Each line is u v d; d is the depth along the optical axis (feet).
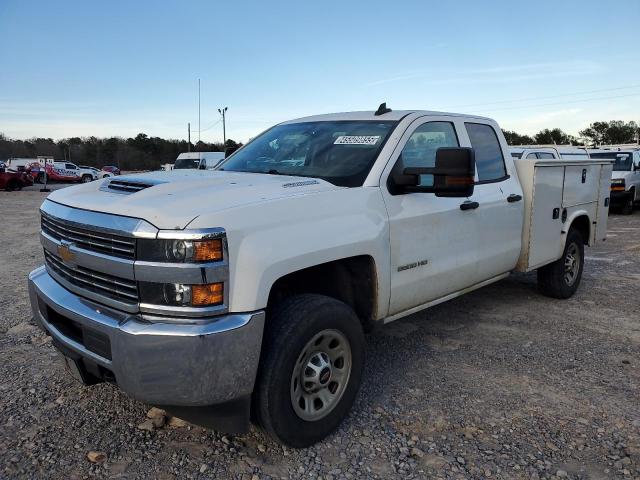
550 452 10.26
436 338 16.33
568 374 13.78
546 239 18.28
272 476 9.48
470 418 11.53
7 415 11.41
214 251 8.63
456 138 14.94
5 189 98.58
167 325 8.60
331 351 10.67
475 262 15.02
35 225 44.62
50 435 10.68
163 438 10.63
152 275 8.62
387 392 12.70
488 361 14.58
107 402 11.99
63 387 12.72
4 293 20.93
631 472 9.64
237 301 8.91
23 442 10.43
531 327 17.35
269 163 13.80
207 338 8.50
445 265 13.87
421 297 13.39
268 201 9.75
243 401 9.25
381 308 12.08
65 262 10.32
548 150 48.57
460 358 14.78
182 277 8.52
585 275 24.94
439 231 13.52
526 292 21.62
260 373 9.48
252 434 10.82
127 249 8.93
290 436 9.91
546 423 11.32
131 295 9.00
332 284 11.82
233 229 8.91
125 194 10.34
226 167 14.61
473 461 9.96
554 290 20.07
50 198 11.79
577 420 11.44
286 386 9.67
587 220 21.18
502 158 16.78
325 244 10.28
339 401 10.77
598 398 12.45
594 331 17.01
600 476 9.53
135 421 11.23
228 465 9.79
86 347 9.53
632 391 12.82
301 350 9.80
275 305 10.20
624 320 18.11
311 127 14.74
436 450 10.32
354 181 11.98
